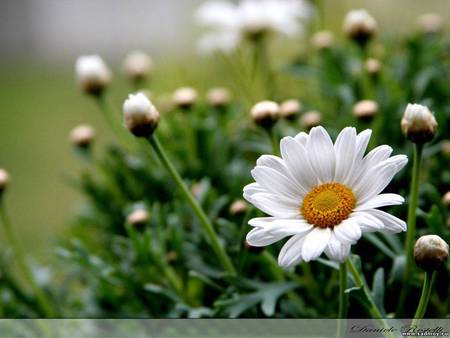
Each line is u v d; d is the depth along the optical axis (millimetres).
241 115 589
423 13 685
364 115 501
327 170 424
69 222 591
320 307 478
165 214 533
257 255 480
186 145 573
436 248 418
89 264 501
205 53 646
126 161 570
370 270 482
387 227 410
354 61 582
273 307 464
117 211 568
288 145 426
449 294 469
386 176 417
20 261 514
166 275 499
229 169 555
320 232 415
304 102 581
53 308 534
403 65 568
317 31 613
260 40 593
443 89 546
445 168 518
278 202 422
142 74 596
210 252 507
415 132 440
